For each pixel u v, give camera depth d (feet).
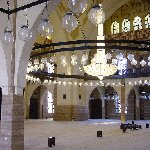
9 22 27.32
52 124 72.23
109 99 108.06
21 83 28.02
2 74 28.17
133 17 87.97
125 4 89.30
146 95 100.73
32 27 25.66
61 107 86.89
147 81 84.58
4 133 27.96
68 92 85.81
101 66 55.26
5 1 27.37
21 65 27.61
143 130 57.36
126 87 88.58
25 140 40.01
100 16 17.24
